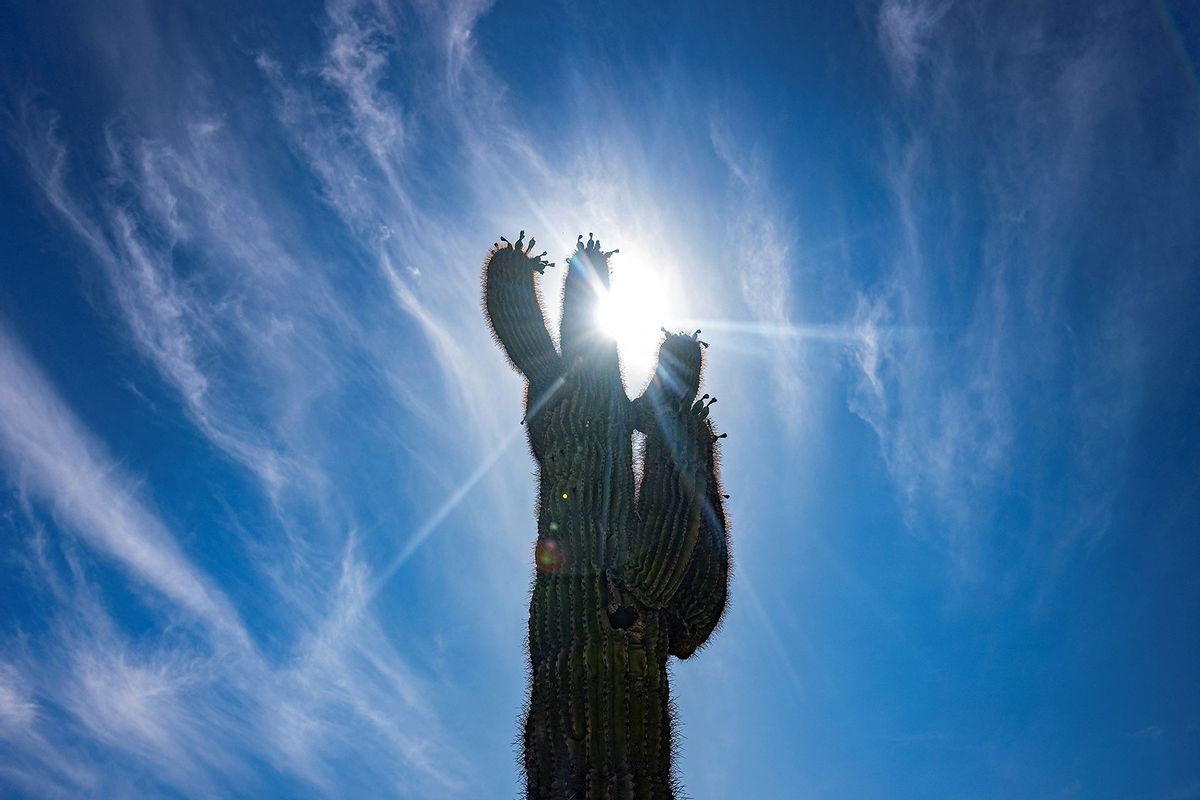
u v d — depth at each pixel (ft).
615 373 29.78
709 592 28.58
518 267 32.17
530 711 26.00
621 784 23.62
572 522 27.09
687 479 28.19
